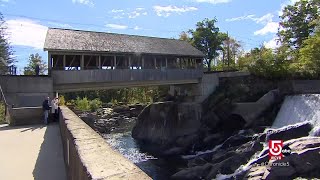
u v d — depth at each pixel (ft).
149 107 154.20
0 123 67.56
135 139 152.46
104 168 10.66
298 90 110.42
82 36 121.19
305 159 55.16
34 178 25.07
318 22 140.15
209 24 217.97
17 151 35.58
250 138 96.63
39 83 93.04
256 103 115.44
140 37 143.33
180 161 108.47
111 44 123.54
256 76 128.77
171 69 136.98
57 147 38.04
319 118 87.45
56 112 67.92
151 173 92.89
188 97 153.07
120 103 255.29
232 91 130.93
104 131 170.09
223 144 104.53
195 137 128.36
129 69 123.13
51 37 111.86
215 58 230.27
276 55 128.77
